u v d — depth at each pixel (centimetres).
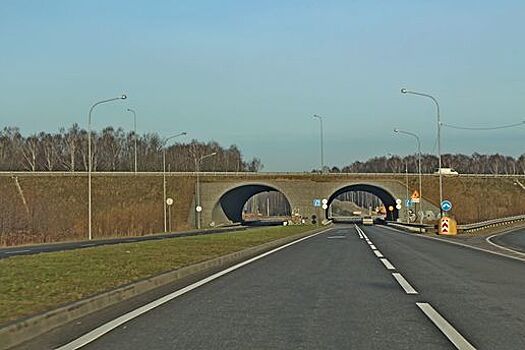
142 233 6675
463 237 4578
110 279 1434
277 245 3278
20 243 5003
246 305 1165
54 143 12225
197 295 1305
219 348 809
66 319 1005
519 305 1168
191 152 12838
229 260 2258
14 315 947
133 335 892
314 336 883
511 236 4938
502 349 808
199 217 8356
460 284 1491
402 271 1814
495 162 16075
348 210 18588
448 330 928
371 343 839
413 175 9538
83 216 7812
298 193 9125
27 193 8162
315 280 1577
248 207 18162
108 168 12269
